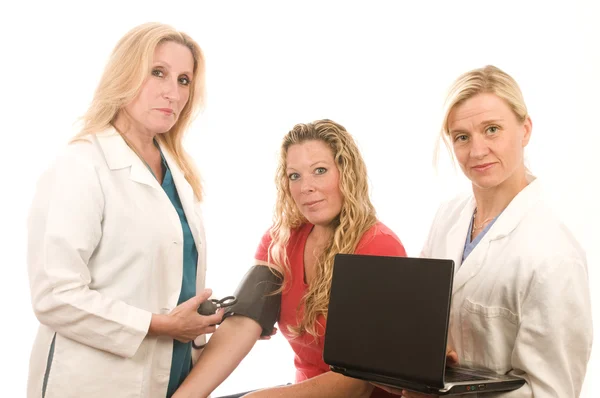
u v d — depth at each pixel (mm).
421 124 2697
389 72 2734
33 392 1327
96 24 2359
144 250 1321
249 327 1498
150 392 1347
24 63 2279
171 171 1495
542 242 1222
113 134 1382
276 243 1579
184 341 1341
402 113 2721
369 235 1456
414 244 2660
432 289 1055
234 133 2645
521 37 2600
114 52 1404
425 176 2668
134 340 1256
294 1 2705
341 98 2727
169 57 1394
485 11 2660
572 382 1180
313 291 1447
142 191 1363
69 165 1287
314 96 2711
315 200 1476
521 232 1261
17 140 2248
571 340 1166
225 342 1477
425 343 1040
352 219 1466
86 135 1360
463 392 1052
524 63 2584
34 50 2291
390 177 2707
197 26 2611
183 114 1545
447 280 1039
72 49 2322
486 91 1250
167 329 1288
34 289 1254
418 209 2670
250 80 2670
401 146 2709
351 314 1168
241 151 2645
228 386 2615
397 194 2695
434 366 1018
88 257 1270
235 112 2650
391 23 2742
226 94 2646
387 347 1093
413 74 2723
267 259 1597
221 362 1440
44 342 1319
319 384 1343
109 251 1299
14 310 2188
